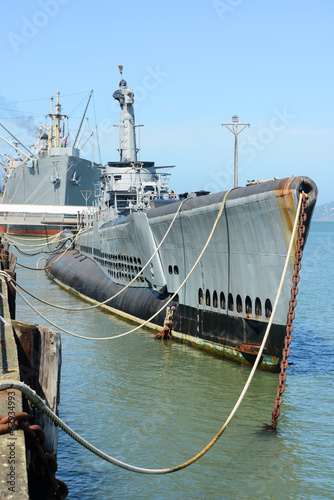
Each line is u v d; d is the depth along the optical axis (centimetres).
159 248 2309
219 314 1883
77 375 1681
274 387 1561
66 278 4134
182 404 1421
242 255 1705
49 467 668
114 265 3055
